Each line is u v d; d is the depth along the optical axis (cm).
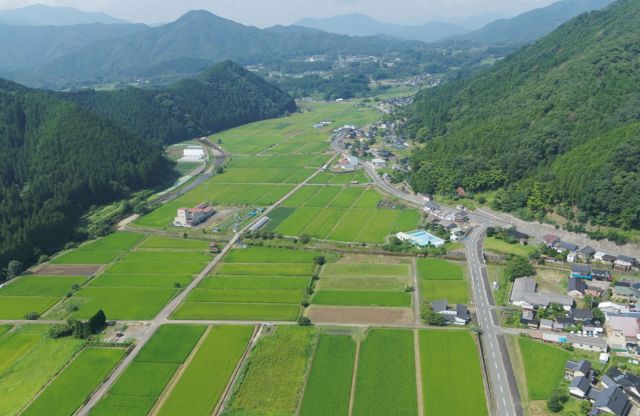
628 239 15812
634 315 12112
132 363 11719
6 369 11831
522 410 9619
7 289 15875
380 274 15600
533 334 11912
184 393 10644
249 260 17125
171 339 12600
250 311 13775
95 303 14688
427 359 11231
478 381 10431
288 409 9981
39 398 10744
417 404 9931
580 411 9481
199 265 16988
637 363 10756
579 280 14100
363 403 10038
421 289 14488
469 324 12481
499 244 17138
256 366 11319
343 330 12569
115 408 10306
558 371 10631
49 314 14238
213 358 11762
